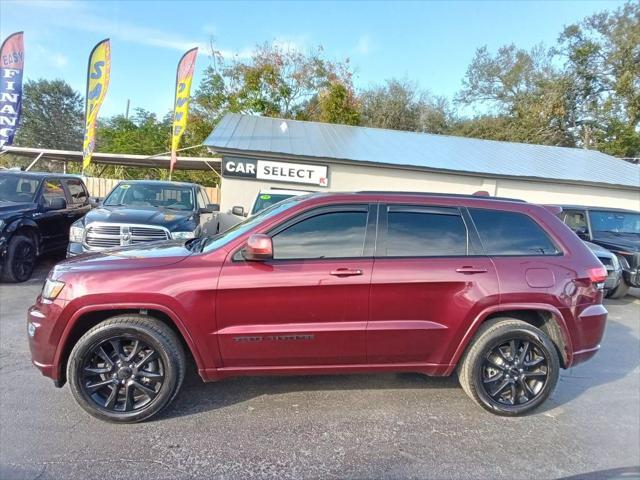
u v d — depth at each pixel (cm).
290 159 1342
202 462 270
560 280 341
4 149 1530
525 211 362
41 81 4506
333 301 317
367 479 260
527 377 345
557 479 268
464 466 277
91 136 1405
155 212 725
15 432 294
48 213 802
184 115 1520
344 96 2780
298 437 302
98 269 308
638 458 294
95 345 304
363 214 338
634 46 2759
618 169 1680
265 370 326
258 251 301
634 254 789
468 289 329
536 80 3325
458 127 3697
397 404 355
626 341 562
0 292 660
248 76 2714
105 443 286
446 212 350
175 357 313
